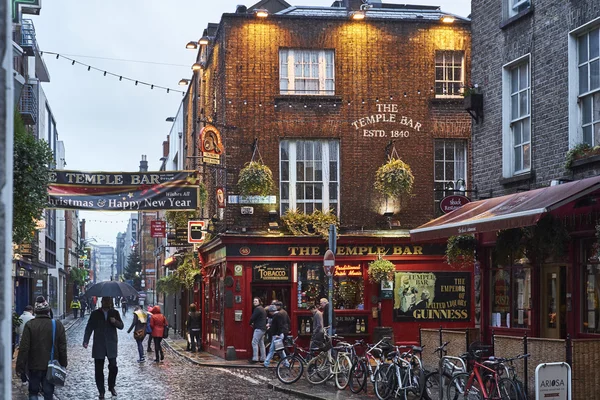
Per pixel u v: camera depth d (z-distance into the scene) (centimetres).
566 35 1354
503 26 1558
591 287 1295
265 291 2544
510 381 1062
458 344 1346
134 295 1528
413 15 2859
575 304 1326
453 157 2600
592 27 1302
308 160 2552
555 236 1274
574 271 1327
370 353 1545
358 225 2539
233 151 2509
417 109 2580
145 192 2445
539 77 1438
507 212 1207
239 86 2520
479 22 1677
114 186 2436
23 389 1647
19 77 1877
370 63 2570
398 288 2530
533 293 1459
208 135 2441
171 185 2459
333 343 1842
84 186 2416
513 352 1165
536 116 1445
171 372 2097
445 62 2612
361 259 2523
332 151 2564
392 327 2516
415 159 2572
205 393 1586
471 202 1669
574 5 1331
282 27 2544
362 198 2550
